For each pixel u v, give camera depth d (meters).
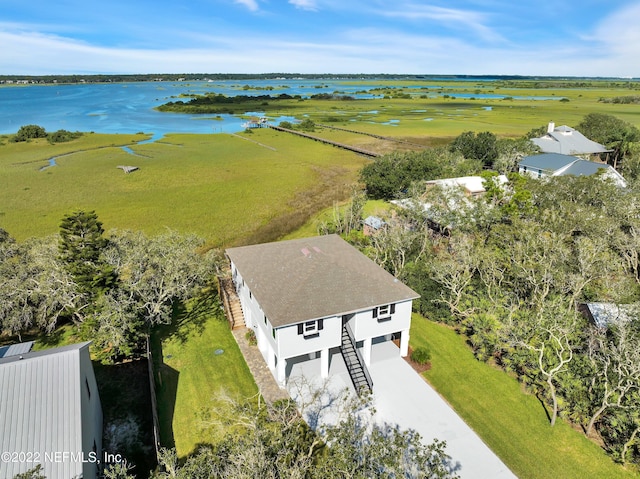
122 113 193.62
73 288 29.80
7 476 14.96
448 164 68.50
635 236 33.09
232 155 100.81
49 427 16.23
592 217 35.44
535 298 29.06
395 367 26.80
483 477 19.25
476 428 22.16
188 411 23.59
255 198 67.06
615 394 20.73
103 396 24.80
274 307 23.97
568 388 22.42
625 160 62.88
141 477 19.81
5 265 29.98
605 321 26.70
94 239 30.69
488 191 47.16
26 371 17.08
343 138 120.94
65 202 64.56
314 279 26.00
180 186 74.06
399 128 136.12
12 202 64.19
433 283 33.06
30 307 29.69
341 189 71.69
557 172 59.75
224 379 26.02
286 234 51.88
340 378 25.70
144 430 22.47
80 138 122.62
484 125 137.50
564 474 19.44
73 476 15.67
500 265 33.75
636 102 195.50
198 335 30.72
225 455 15.35
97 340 26.59
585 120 90.19
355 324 25.25
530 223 35.75
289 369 26.56
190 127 150.62
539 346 24.67
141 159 95.69
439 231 45.22
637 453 20.14
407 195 52.44
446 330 31.06
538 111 172.88
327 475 13.73
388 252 37.25
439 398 24.16
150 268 30.03
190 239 34.31
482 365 27.11
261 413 21.30
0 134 134.00
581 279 27.95
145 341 28.56
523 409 23.39
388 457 14.20
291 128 139.75
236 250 31.42
